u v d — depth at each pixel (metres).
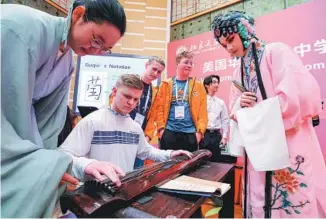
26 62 0.53
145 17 2.78
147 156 1.23
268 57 0.97
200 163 1.20
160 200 0.59
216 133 2.41
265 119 0.91
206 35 2.57
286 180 0.91
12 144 0.47
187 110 1.99
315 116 1.02
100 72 2.31
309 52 1.85
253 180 1.01
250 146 0.94
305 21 1.89
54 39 0.64
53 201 0.48
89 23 0.61
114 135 1.08
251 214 1.01
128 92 1.08
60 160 0.50
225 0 2.50
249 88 1.06
